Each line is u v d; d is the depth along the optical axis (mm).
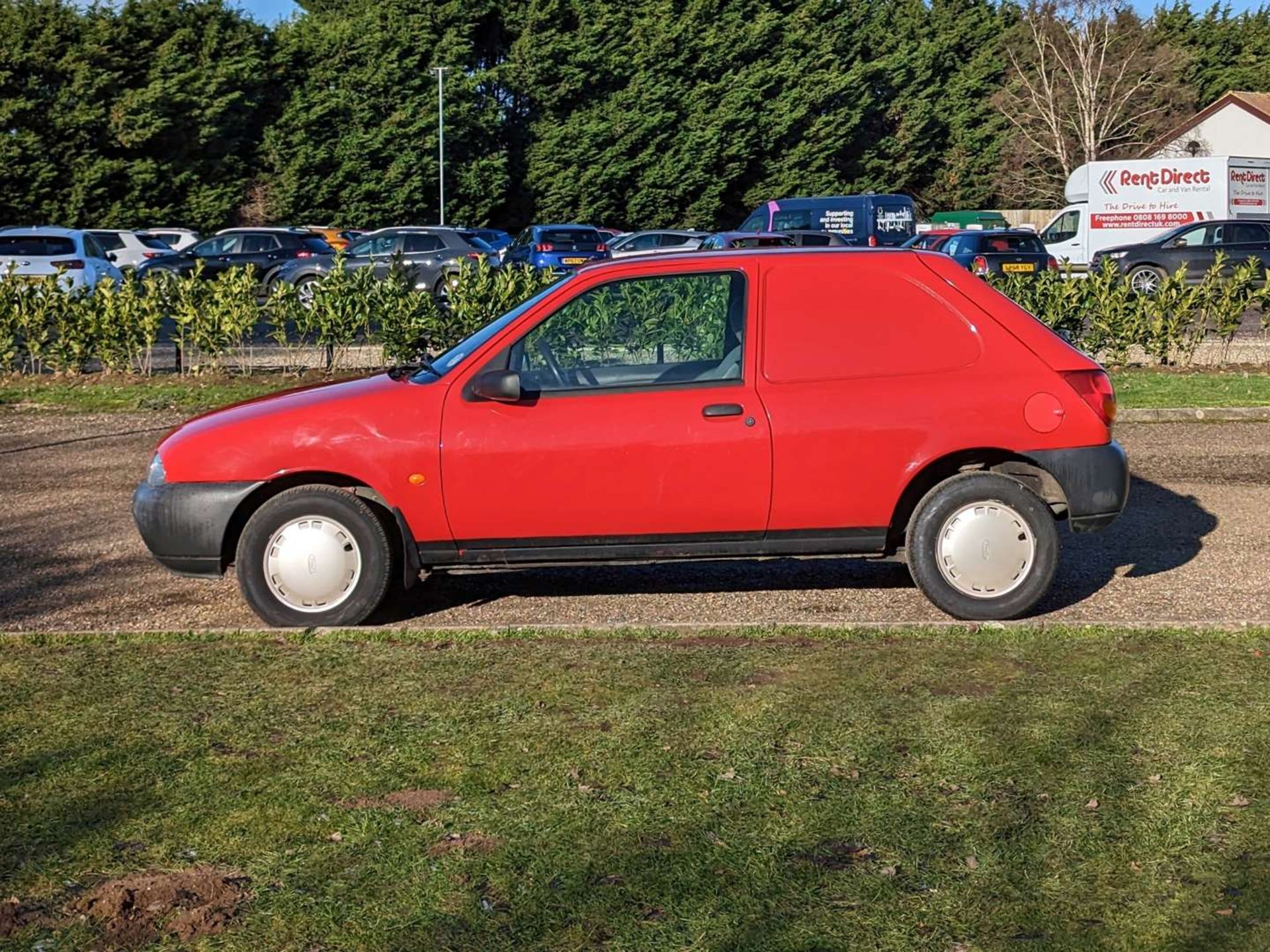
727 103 61062
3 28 46312
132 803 4180
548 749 4551
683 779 4277
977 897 3537
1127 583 7047
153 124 48219
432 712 4934
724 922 3426
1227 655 5430
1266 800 4066
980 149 69625
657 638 5832
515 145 59469
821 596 6859
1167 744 4488
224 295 15711
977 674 5258
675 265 6289
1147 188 35062
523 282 15430
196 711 4996
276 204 53250
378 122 54938
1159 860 3721
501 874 3689
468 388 6223
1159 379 14695
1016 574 6266
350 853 3826
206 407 14031
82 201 47625
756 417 6145
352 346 17000
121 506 9477
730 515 6207
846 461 6180
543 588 7102
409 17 55344
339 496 6199
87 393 14805
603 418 6160
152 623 6527
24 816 4102
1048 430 6227
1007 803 4074
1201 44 76812
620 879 3648
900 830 3914
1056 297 15680
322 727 4812
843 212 31250
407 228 29094
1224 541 7910
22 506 9531
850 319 6277
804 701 4961
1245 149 54688
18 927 3473
